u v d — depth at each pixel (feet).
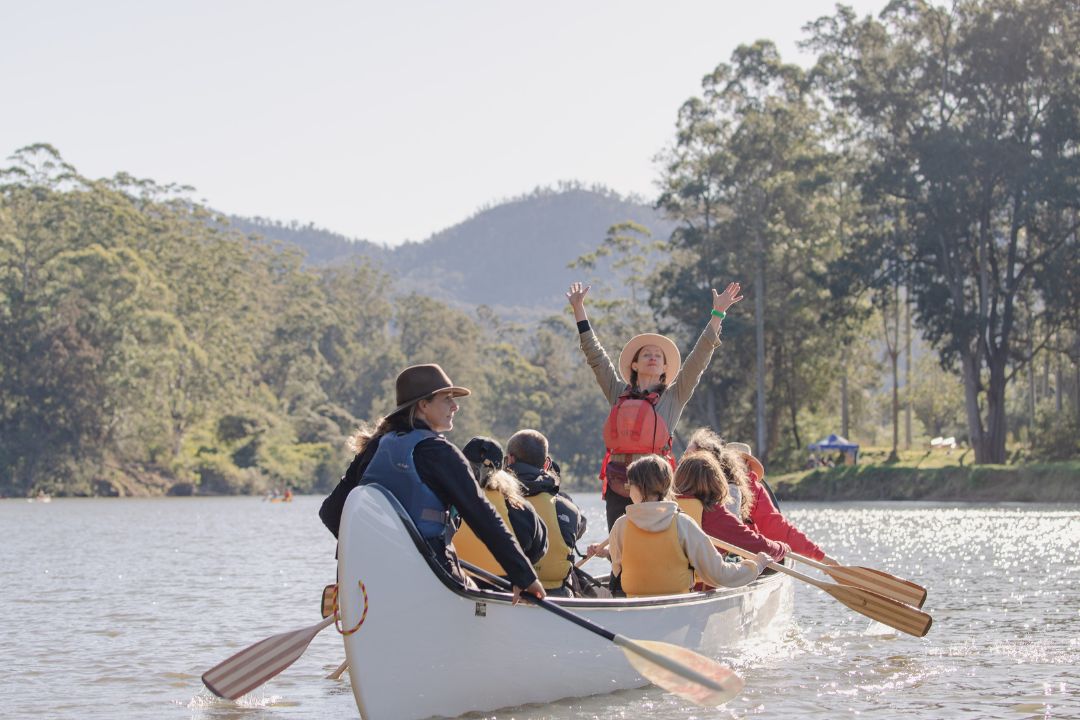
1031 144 170.19
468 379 409.28
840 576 28.81
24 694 25.13
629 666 24.02
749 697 23.67
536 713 21.81
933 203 171.01
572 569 26.55
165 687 25.93
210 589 47.44
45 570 58.54
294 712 23.30
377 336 473.26
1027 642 30.68
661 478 26.11
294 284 432.25
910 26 178.19
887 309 193.47
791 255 211.61
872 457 211.82
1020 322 185.16
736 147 212.02
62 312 272.92
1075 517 103.35
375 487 20.07
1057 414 182.39
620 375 30.60
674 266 226.17
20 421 268.21
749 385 222.07
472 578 22.90
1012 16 166.40
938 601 39.60
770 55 216.13
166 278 317.83
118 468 276.62
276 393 377.71
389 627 19.89
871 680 25.45
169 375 278.46
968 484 155.74
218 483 289.12
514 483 23.26
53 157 305.73
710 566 26.02
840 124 209.97
